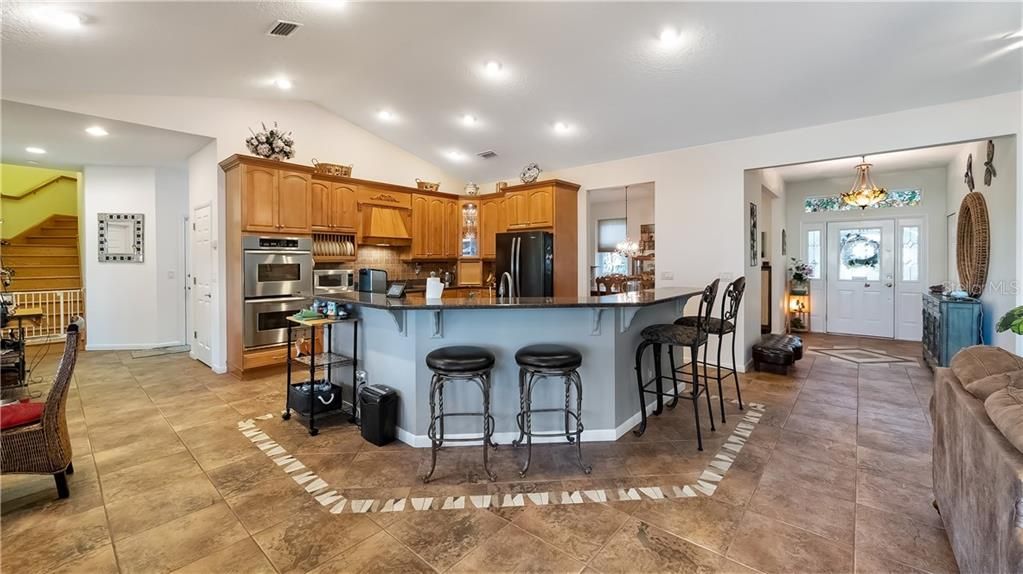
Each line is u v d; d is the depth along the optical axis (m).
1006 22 2.69
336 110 5.35
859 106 3.84
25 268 6.82
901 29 2.88
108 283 6.00
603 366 2.97
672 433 3.08
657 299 3.00
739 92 3.87
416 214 6.27
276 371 4.77
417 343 2.85
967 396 1.67
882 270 6.96
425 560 1.79
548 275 5.67
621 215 8.20
